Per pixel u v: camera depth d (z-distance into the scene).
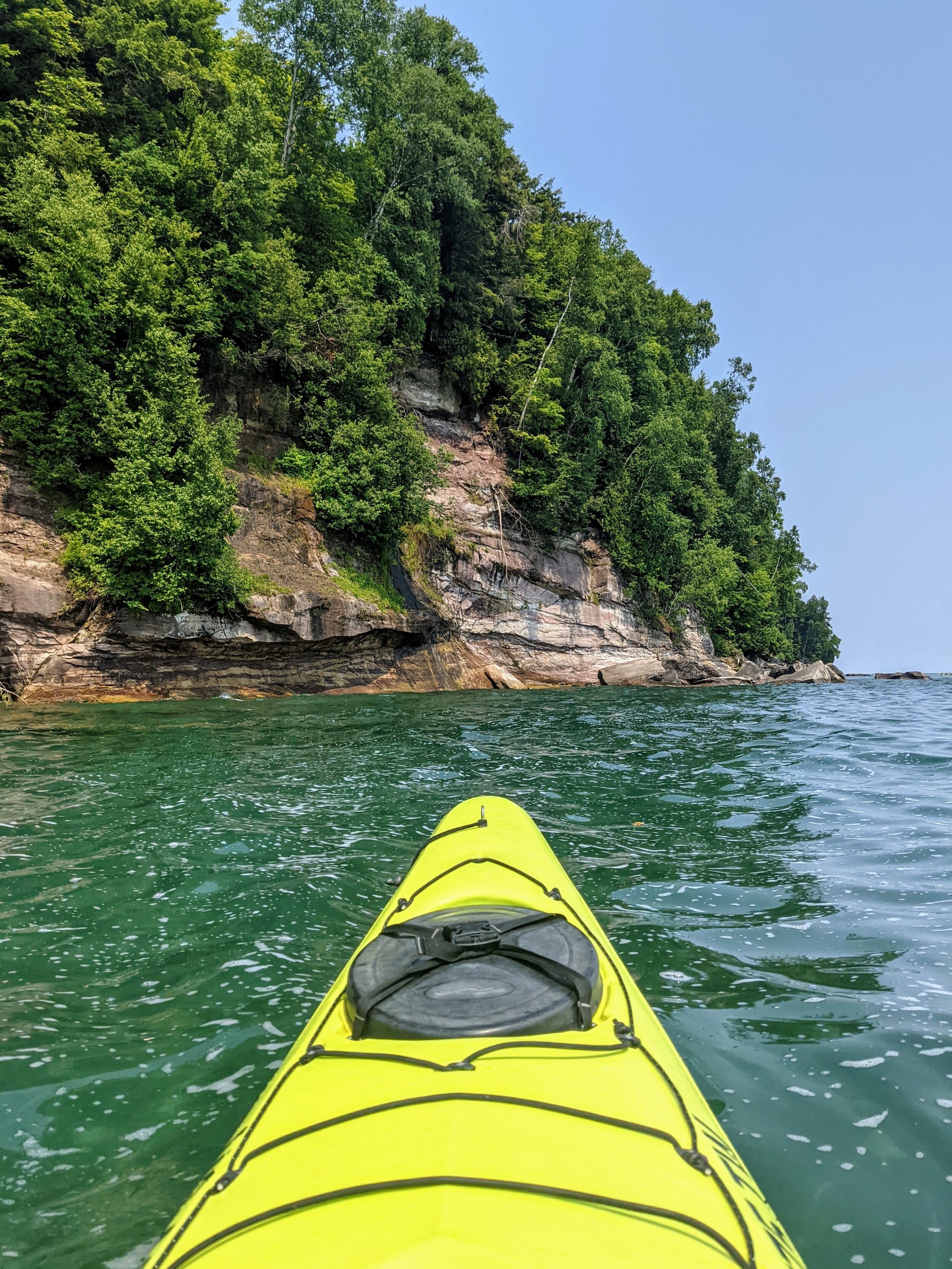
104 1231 2.28
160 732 11.58
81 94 20.95
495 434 34.12
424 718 14.89
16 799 7.24
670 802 7.93
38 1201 2.40
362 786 8.30
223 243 20.67
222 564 17.08
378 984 2.50
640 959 4.21
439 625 25.47
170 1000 3.72
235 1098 2.93
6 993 3.78
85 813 6.85
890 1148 2.64
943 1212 2.35
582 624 32.78
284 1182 1.76
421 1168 1.67
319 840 6.31
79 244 16.44
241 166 22.00
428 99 32.38
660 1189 1.73
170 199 20.34
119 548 15.64
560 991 2.47
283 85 27.97
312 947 4.34
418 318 29.52
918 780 9.13
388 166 31.05
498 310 36.56
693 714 17.41
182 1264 1.59
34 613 15.28
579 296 38.56
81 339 16.81
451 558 28.00
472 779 8.91
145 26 22.59
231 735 11.48
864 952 4.29
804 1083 3.04
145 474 16.23
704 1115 2.30
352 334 24.36
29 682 15.25
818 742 12.41
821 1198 2.40
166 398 17.53
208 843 6.13
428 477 24.94
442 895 3.51
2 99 20.62
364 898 5.11
